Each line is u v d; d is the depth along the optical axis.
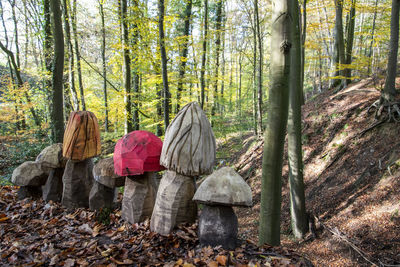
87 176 3.74
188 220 2.69
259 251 2.33
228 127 12.20
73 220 3.24
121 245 2.52
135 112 9.19
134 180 3.07
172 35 8.40
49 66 7.63
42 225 3.10
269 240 3.41
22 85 10.94
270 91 3.04
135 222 3.00
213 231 2.27
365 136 6.73
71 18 10.37
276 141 3.15
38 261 2.24
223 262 1.99
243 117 12.66
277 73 2.94
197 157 2.52
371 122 6.89
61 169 3.99
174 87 9.12
